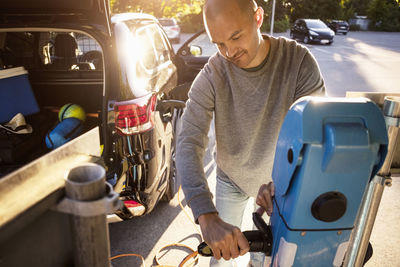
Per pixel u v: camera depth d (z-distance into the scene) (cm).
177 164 116
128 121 202
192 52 414
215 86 126
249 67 122
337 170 71
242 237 87
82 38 336
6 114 246
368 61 1405
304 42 2091
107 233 55
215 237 87
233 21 106
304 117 69
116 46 216
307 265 82
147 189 218
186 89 306
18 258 46
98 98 291
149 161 214
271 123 130
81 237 52
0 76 244
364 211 106
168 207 296
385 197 320
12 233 43
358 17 3875
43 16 223
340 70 1170
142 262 230
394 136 96
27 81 265
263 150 135
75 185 48
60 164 58
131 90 210
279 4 3491
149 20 326
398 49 1955
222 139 138
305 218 76
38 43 319
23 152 227
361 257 110
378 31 3769
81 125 243
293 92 126
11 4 211
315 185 73
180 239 255
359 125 69
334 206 74
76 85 288
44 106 292
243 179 144
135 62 225
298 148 70
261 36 119
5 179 48
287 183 77
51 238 53
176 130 298
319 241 80
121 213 206
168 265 225
